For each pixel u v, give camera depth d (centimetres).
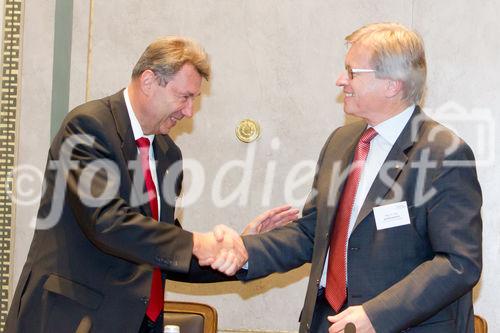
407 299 288
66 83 504
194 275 366
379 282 304
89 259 320
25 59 505
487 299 478
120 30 504
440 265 292
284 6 499
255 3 501
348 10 494
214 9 503
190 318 396
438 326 301
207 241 336
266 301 497
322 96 496
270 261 349
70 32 505
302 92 497
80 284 317
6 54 505
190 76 334
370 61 318
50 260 321
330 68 496
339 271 317
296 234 356
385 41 318
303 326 324
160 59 331
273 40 500
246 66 501
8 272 498
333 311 317
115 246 312
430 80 486
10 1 505
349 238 312
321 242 328
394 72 316
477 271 292
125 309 317
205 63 341
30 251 333
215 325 404
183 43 339
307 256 355
